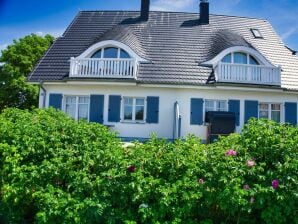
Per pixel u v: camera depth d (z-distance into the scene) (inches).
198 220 181.2
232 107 784.3
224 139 211.8
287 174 176.2
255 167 180.9
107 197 177.8
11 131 225.3
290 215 174.6
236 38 863.1
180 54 851.4
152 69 802.8
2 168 211.3
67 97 807.1
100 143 215.5
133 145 208.1
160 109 776.9
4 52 1312.7
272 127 202.4
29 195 194.7
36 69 836.0
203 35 924.0
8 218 199.2
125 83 759.7
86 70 781.3
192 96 778.2
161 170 184.1
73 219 172.1
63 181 197.5
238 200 167.9
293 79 850.1
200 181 176.1
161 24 956.0
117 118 779.4
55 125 235.1
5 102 1246.9
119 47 801.6
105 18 992.2
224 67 781.9
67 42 912.3
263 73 789.9
